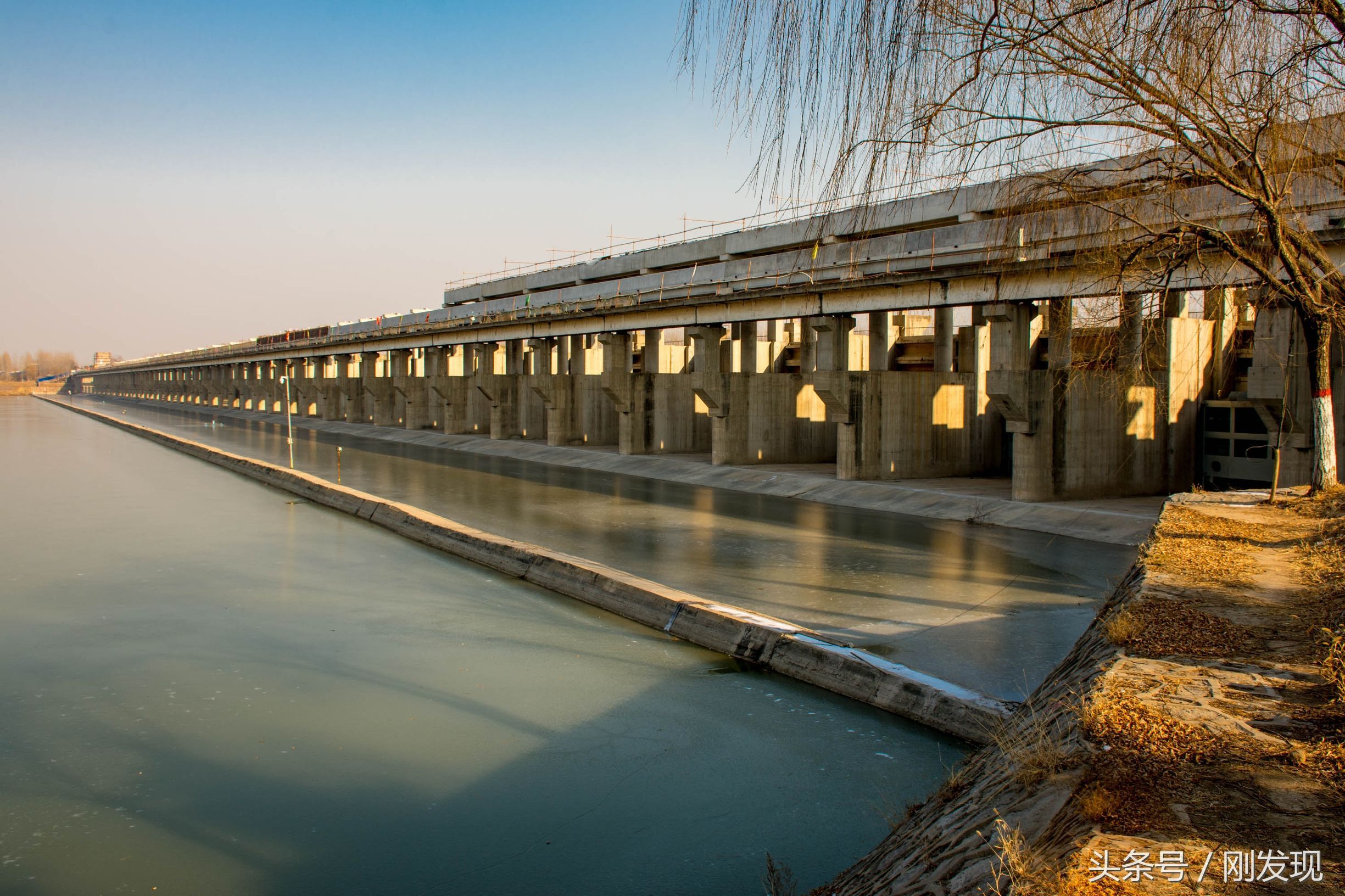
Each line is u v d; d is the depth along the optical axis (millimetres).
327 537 35750
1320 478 20750
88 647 21281
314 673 19438
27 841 12586
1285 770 6375
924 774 14070
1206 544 15188
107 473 58281
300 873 11828
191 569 29797
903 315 57188
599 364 79188
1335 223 25031
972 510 36375
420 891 11430
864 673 17312
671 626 22094
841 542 31344
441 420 87375
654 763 14867
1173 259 20000
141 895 11305
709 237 61719
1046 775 7090
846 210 9516
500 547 29859
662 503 41625
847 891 8688
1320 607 10820
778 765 14641
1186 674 8656
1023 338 36562
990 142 11273
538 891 11375
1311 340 19984
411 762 15008
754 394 52906
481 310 88562
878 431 44719
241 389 142375
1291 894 4762
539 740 15836
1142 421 38344
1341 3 10680
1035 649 18625
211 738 16016
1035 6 10883
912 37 8156
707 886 11383
